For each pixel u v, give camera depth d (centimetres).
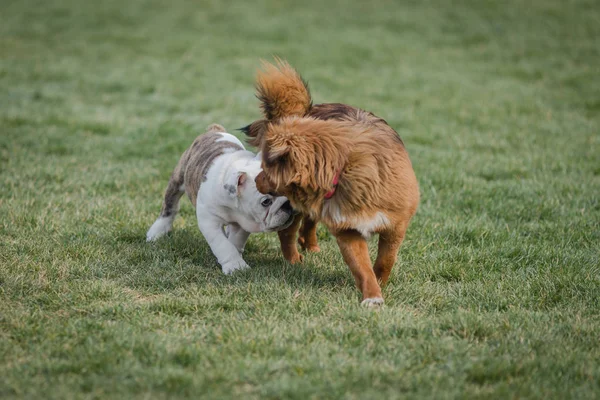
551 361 509
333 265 742
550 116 1476
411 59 2122
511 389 472
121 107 1557
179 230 826
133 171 1066
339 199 585
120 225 836
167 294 658
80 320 579
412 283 685
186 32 2488
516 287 675
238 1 3027
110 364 498
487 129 1383
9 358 513
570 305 629
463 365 506
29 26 2528
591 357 521
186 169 759
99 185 995
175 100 1634
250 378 484
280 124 574
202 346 537
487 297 649
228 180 665
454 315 597
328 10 2822
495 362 507
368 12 2770
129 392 465
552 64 2025
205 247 774
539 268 723
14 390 464
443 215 892
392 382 484
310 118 592
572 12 2614
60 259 725
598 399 459
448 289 673
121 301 632
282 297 639
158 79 1852
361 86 1788
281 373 495
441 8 2784
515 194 973
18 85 1725
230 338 547
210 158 723
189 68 1994
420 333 560
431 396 461
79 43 2284
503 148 1241
